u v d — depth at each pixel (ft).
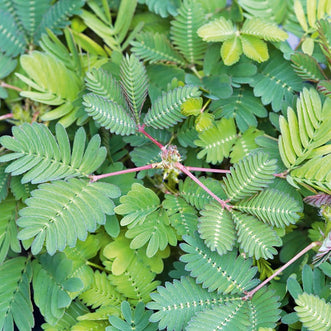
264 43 1.54
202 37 1.53
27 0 1.59
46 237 1.39
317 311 1.39
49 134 1.45
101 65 1.58
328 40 1.54
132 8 1.61
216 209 1.44
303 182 1.48
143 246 1.49
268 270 1.49
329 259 1.47
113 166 1.53
